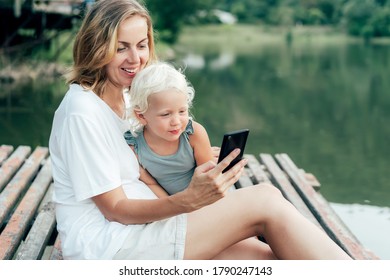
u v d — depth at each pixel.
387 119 8.26
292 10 33.75
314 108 9.05
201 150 2.37
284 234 2.15
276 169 4.12
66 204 2.30
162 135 2.26
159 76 2.23
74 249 2.21
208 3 30.91
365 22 27.02
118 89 2.39
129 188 2.33
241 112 8.66
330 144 6.80
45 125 7.57
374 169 5.75
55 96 9.65
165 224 2.20
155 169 2.41
